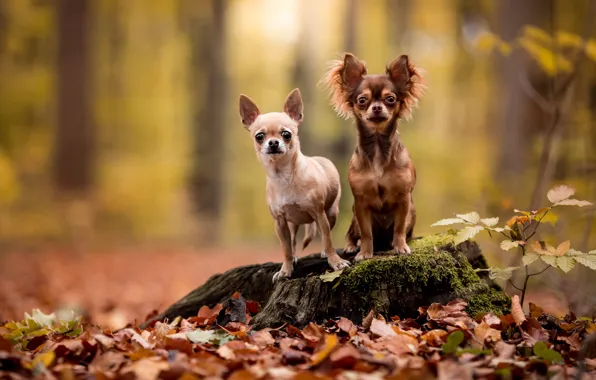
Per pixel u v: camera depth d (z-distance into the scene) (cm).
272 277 556
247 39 3172
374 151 527
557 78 882
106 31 2995
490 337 444
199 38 2502
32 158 2755
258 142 525
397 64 531
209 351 434
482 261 570
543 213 487
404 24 3041
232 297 539
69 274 1347
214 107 2291
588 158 929
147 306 1016
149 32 3050
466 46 2752
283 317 504
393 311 504
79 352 436
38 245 1855
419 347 429
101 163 2697
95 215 2112
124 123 3073
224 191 2295
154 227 2153
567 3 1581
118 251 1817
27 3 2739
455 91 3023
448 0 3036
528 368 400
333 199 554
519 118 1477
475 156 2541
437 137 2897
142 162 2780
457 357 412
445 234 590
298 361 416
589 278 797
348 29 2416
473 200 1098
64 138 2314
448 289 516
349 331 460
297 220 534
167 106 3081
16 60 2844
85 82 2339
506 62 1512
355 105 531
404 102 538
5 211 2064
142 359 402
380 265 507
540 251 471
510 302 526
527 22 1480
